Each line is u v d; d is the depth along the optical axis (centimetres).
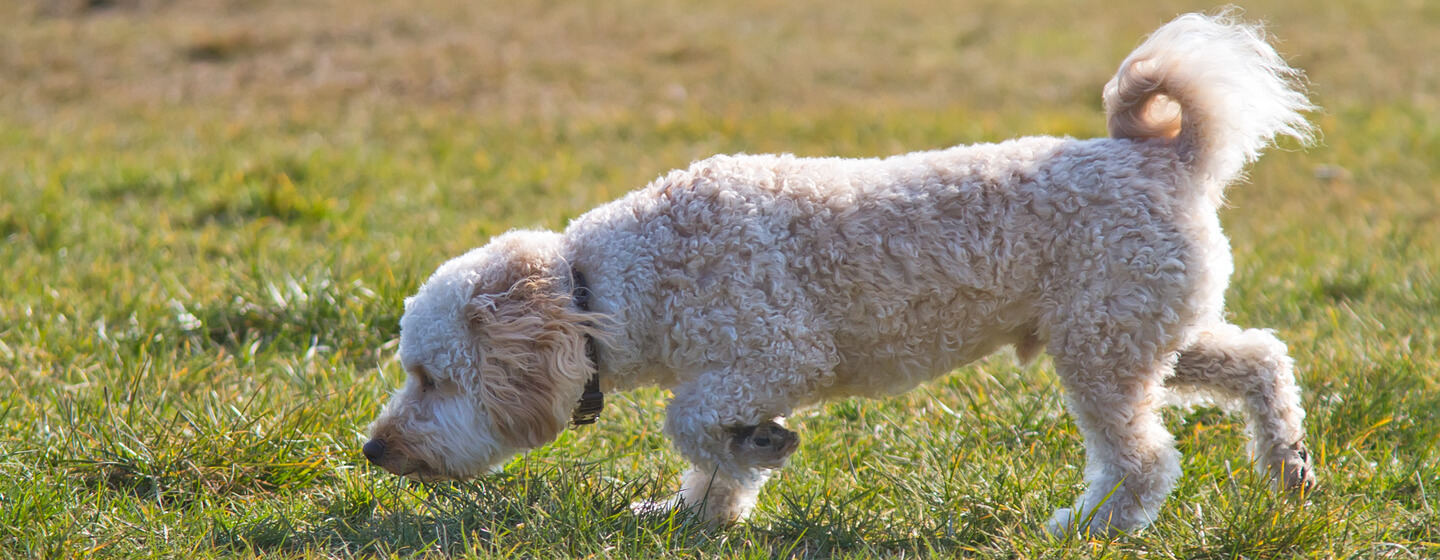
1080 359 459
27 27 2061
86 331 691
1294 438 498
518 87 1716
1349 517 462
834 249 454
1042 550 449
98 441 530
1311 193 1193
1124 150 467
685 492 514
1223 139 468
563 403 461
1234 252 928
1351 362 632
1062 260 457
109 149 1323
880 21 2194
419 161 1298
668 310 458
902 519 493
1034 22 2167
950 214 457
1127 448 468
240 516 486
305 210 1012
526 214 1075
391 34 2016
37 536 448
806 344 455
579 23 2119
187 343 692
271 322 732
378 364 650
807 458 558
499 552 439
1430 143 1353
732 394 452
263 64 1831
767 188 464
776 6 2316
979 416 583
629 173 1267
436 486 502
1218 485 509
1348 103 1585
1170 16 2173
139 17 2141
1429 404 578
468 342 462
